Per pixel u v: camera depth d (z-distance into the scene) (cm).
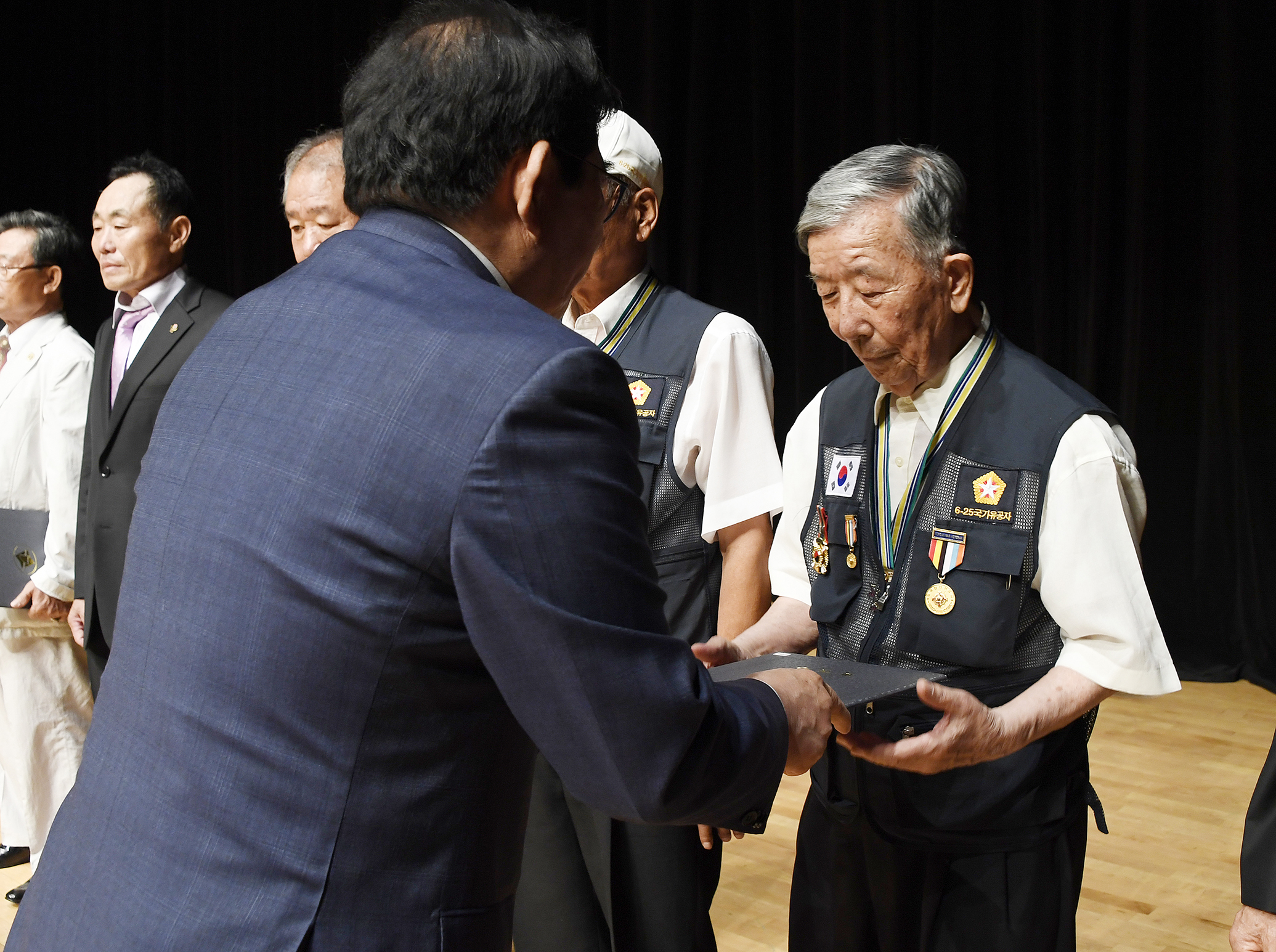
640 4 542
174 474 84
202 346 90
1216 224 436
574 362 78
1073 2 457
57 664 273
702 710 79
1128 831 292
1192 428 452
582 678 75
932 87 480
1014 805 125
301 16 646
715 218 548
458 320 81
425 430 77
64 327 281
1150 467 458
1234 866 270
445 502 75
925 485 130
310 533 77
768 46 524
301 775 77
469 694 81
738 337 166
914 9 479
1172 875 265
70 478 263
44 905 83
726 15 538
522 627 75
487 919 84
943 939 129
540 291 94
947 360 132
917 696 119
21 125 750
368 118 88
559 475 76
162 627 81
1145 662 118
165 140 710
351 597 76
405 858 79
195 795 78
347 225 195
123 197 260
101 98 730
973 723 113
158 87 715
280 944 75
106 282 263
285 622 77
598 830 162
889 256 124
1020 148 476
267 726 77
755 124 527
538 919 167
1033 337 478
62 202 750
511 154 87
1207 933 236
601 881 164
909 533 131
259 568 78
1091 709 129
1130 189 450
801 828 147
